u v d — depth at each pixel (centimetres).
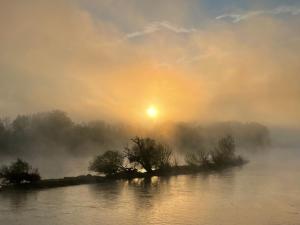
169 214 5216
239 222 4831
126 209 5506
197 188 7400
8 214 5156
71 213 5234
